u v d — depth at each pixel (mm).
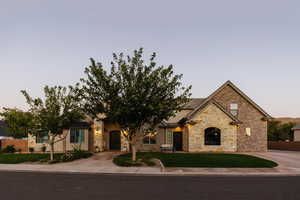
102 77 18703
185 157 22312
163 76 19016
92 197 9227
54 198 9055
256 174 15289
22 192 10039
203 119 28531
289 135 50875
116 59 19125
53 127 20359
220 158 21641
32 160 21188
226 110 29047
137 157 22422
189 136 28297
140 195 9578
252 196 9555
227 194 9844
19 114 32875
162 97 19031
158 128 30891
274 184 12070
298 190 10680
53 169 16859
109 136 31844
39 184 11797
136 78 18938
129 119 18875
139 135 21109
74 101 20750
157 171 15969
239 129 31234
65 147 29922
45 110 20547
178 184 11875
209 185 11672
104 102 19250
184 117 29547
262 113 31641
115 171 15961
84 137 30172
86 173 15633
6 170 16828
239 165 18422
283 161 21141
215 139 28641
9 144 31391
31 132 20781
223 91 31734
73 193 9867
